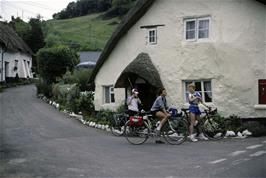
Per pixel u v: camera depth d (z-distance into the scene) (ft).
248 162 30.68
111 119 56.95
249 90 49.73
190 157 33.65
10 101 87.56
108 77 65.82
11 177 27.37
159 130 42.06
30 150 38.32
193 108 44.39
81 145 41.45
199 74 52.60
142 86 60.54
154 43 57.67
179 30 54.80
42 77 100.32
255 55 49.57
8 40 135.44
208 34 52.60
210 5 52.08
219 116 48.26
